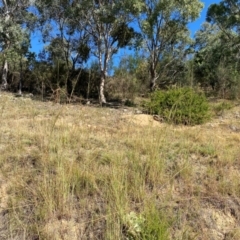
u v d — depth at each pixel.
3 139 4.47
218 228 3.04
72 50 21.12
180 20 15.91
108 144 4.46
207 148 4.53
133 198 3.16
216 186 3.48
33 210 2.97
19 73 19.05
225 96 12.62
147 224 2.73
